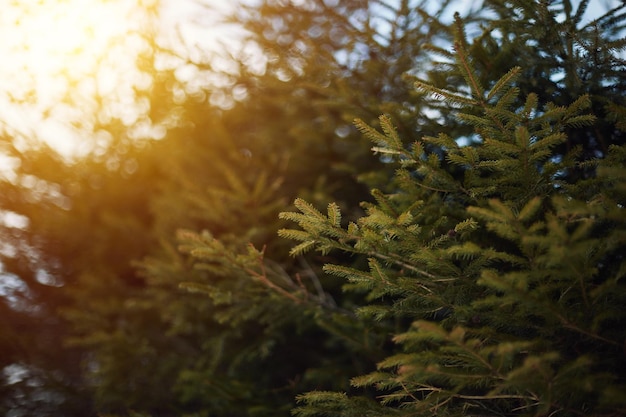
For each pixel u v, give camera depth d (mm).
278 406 2805
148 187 4898
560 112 1610
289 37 3871
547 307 1402
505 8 2150
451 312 1880
